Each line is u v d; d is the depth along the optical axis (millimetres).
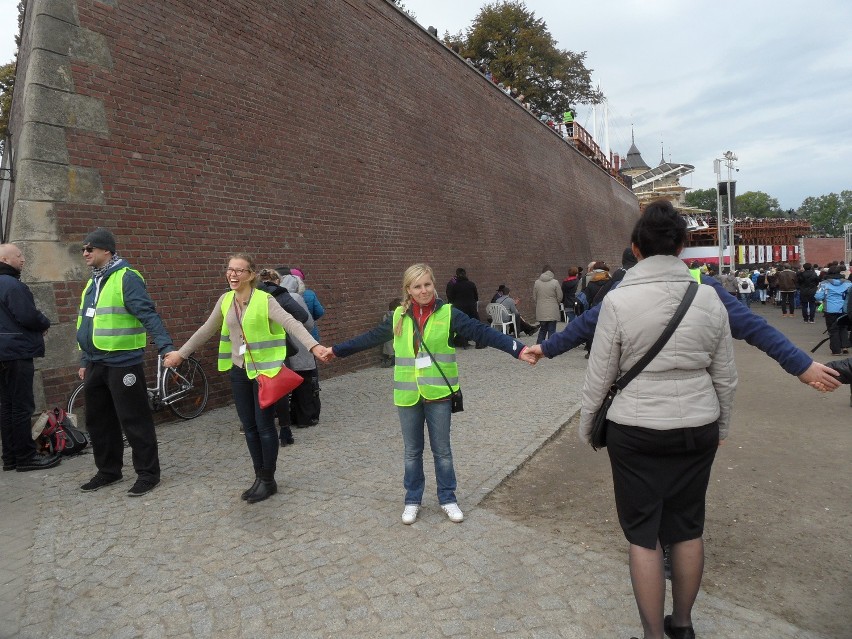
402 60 12836
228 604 2883
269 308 4043
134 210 6363
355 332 10266
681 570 2348
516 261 18734
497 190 17844
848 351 11523
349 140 10531
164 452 5371
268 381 3957
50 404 5508
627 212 41156
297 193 9008
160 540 3598
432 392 3664
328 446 5500
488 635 2562
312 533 3615
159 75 6785
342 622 2697
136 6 6570
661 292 2238
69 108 5828
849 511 3846
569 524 3744
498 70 34156
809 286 18109
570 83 36438
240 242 7793
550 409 6801
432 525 3682
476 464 4871
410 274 3617
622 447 2279
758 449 5281
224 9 7812
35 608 2900
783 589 2947
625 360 2277
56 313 5582
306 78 9445
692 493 2301
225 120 7691
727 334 2275
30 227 5453
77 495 4363
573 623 2633
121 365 4312
